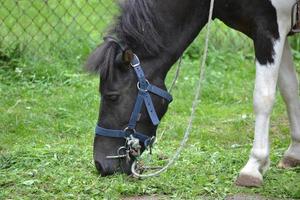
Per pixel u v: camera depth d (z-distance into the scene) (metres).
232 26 5.52
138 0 5.28
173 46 5.36
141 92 5.27
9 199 5.38
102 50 5.23
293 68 5.83
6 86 8.34
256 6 5.28
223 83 8.76
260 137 5.46
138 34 5.25
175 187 5.51
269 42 5.31
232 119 7.61
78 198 5.32
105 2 10.66
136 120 5.30
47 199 5.34
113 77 5.24
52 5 10.69
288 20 5.32
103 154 5.38
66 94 8.27
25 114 7.59
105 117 5.33
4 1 10.06
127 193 5.38
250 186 5.48
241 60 9.44
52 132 7.16
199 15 5.40
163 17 5.31
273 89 5.38
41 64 8.88
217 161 6.11
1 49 8.98
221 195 5.36
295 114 5.93
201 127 7.36
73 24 9.99
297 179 5.69
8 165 6.08
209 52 9.49
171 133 7.04
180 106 7.96
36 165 6.05
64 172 5.83
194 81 8.69
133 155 5.36
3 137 6.95
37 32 9.49
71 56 9.31
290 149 6.01
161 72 5.35
